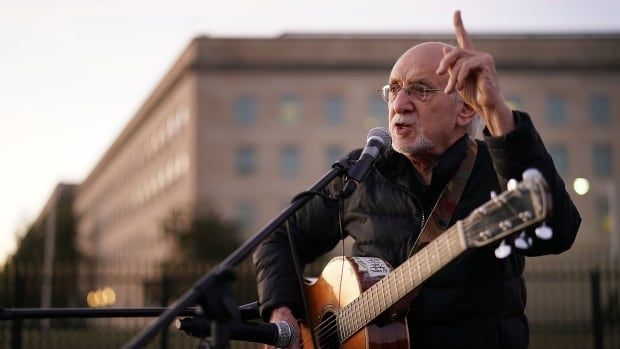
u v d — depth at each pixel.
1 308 3.68
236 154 56.69
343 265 3.98
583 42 54.94
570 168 54.53
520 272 3.87
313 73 56.50
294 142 56.44
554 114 54.88
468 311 3.73
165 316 3.15
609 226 53.72
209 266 18.17
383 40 56.06
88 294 21.47
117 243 87.50
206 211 41.12
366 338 3.75
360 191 4.07
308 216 4.35
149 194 71.88
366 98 56.00
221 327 3.23
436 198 3.86
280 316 4.25
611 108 54.84
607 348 17.95
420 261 3.38
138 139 77.38
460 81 3.17
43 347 17.88
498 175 3.33
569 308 35.72
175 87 62.31
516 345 3.78
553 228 3.38
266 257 4.42
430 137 3.81
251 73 56.81
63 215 52.97
